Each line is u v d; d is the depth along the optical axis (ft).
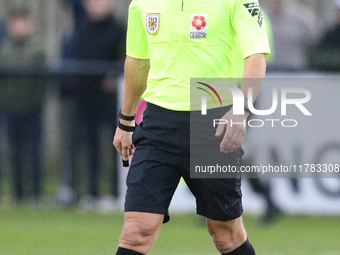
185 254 67.97
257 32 40.55
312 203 90.68
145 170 41.47
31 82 94.38
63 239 76.18
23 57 95.91
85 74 94.17
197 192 42.52
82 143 94.12
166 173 41.39
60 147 95.45
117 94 94.17
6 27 101.65
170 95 41.50
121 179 93.71
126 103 45.14
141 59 44.34
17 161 95.30
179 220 90.02
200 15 40.98
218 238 43.80
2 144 95.04
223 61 41.45
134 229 40.75
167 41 41.50
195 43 41.09
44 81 94.58
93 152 94.02
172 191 41.81
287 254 68.03
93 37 94.99
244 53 40.52
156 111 41.93
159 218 41.22
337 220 90.12
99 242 74.38
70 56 95.61
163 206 41.22
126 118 45.32
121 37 95.81
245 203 90.38
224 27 41.29
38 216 91.09
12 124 94.48
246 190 90.17
